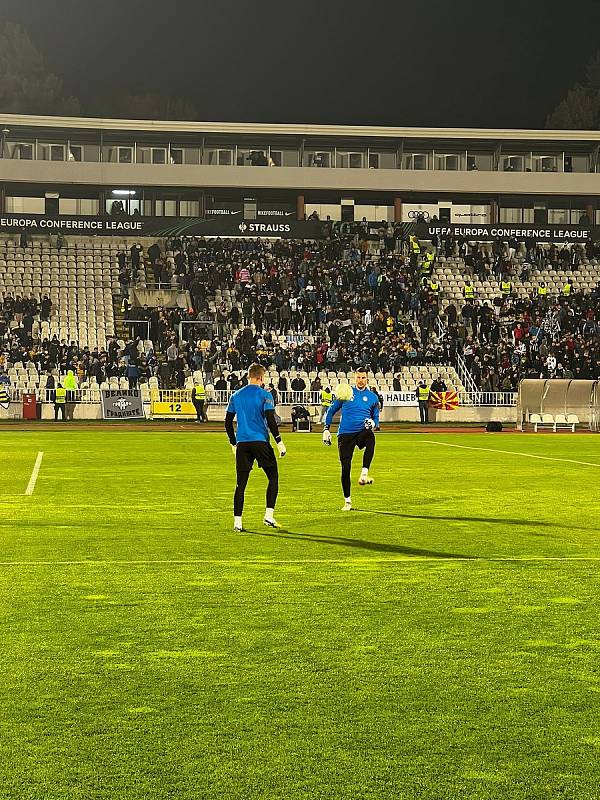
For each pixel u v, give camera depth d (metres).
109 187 65.75
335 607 9.52
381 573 11.26
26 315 53.44
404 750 5.89
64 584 10.60
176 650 7.96
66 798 5.27
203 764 5.69
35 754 5.82
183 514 16.31
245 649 7.99
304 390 48.66
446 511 16.81
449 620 9.01
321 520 15.65
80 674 7.30
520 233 65.56
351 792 5.34
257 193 67.88
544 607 9.54
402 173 67.69
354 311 56.84
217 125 65.94
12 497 18.70
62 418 47.09
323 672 7.38
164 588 10.40
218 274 59.12
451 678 7.24
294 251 61.94
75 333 56.12
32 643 8.16
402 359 54.59
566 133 68.56
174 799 5.26
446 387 51.88
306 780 5.49
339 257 62.03
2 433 40.25
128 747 5.93
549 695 6.87
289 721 6.36
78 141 65.81
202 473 23.66
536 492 19.78
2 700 6.73
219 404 48.84
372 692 6.92
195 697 6.80
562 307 59.59
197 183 65.94
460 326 56.78
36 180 64.50
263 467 14.54
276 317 56.84
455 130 67.69
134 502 17.97
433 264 63.06
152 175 65.69
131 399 48.09
